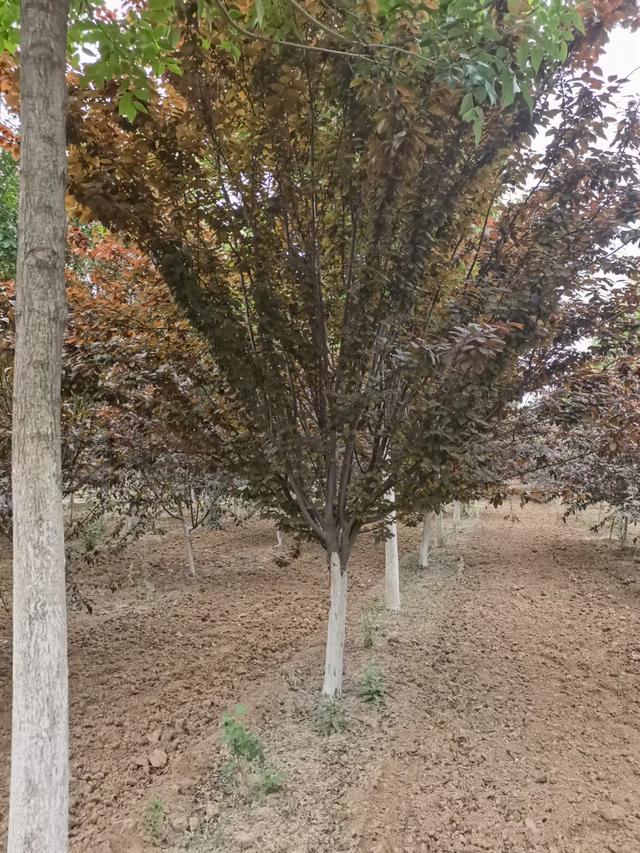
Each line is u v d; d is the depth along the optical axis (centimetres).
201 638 526
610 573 790
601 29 304
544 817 280
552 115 331
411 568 830
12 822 173
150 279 423
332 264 362
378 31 253
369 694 395
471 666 468
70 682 432
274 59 280
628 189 362
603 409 403
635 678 450
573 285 365
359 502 356
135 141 320
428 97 283
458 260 377
